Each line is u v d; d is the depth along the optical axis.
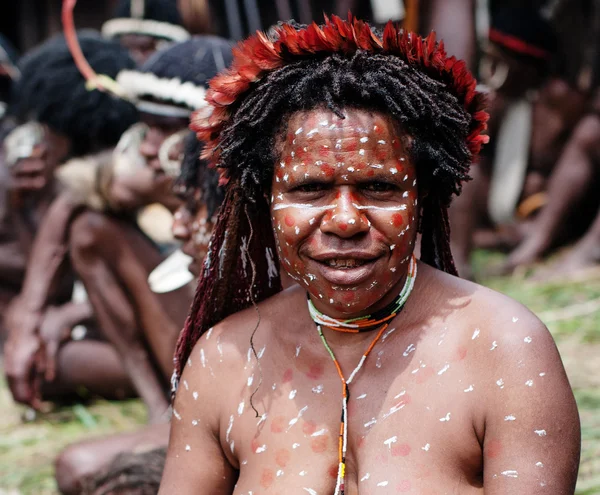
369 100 1.94
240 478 2.08
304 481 1.99
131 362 4.31
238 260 2.30
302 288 2.21
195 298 2.29
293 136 1.96
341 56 1.98
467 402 1.93
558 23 8.05
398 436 1.94
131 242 4.16
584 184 6.96
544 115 7.46
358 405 2.00
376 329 2.06
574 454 1.89
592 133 6.94
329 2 7.46
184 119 3.47
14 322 4.71
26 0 10.12
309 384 2.06
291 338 2.13
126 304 4.21
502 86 7.09
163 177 3.61
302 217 1.96
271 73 2.00
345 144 1.92
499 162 7.52
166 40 5.75
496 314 1.97
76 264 4.24
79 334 5.02
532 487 1.83
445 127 2.00
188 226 2.99
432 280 2.10
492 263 7.03
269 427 2.06
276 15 6.57
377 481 1.91
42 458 4.30
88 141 5.12
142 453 3.31
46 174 5.24
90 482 3.32
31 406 4.73
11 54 6.28
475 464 1.94
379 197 1.96
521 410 1.88
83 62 4.98
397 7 5.42
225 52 3.50
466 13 4.75
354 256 1.94
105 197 4.05
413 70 1.98
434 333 2.02
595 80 7.72
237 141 2.06
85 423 4.69
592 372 4.55
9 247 5.75
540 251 6.95
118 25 5.80
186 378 2.21
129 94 3.63
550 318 5.45
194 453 2.17
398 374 2.00
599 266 6.51
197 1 4.50
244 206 2.20
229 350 2.18
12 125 5.75
